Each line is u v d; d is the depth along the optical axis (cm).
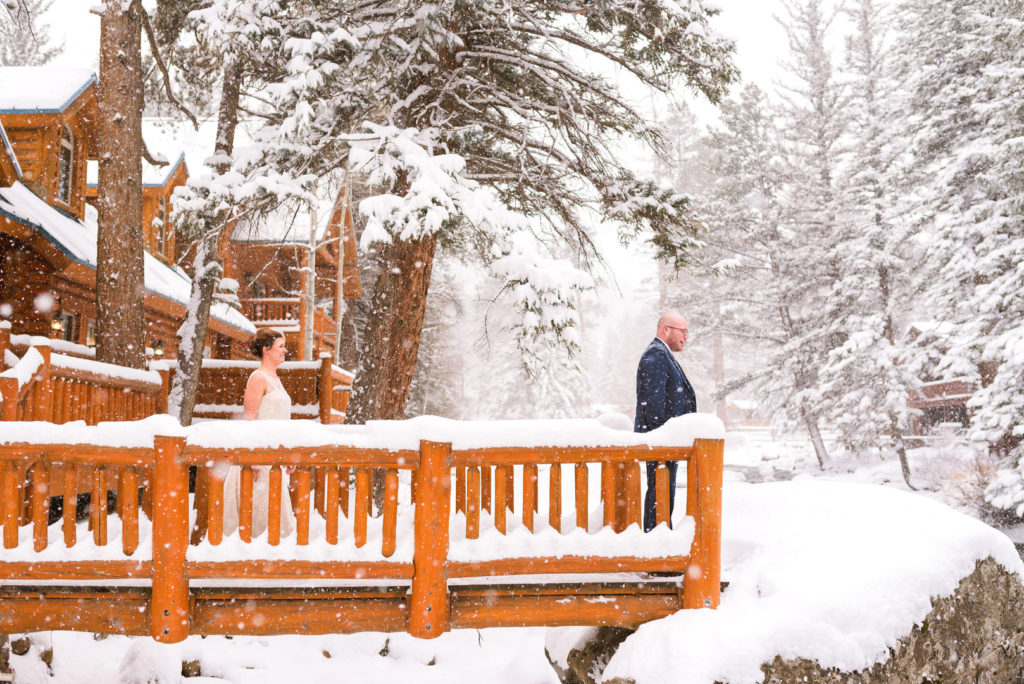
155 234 1706
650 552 440
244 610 426
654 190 1077
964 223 1980
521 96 1152
